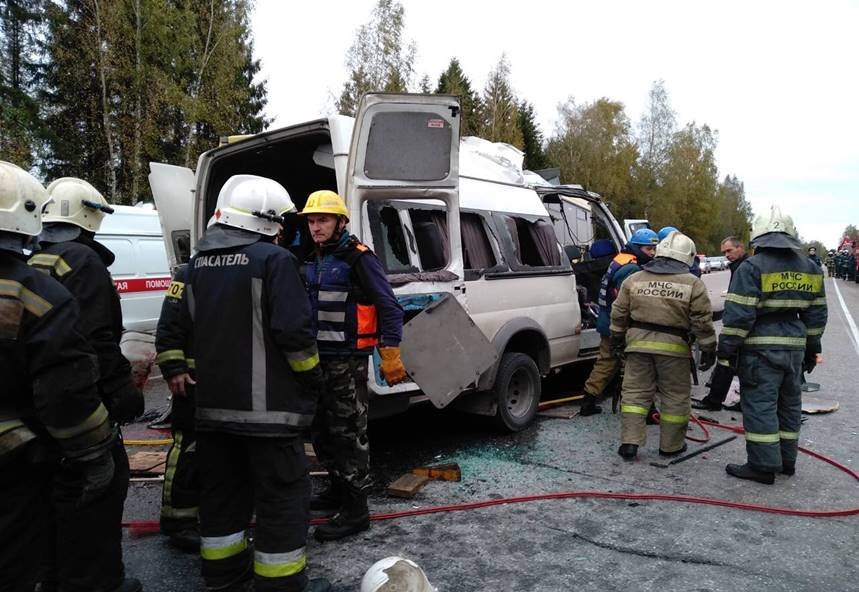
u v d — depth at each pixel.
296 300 2.57
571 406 6.46
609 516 3.72
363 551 3.29
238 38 22.53
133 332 4.73
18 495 2.00
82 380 2.03
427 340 4.04
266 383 2.56
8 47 20.17
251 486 2.79
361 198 3.83
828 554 3.26
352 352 3.40
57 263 2.62
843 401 6.75
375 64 30.75
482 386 4.91
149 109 19.33
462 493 4.08
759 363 4.25
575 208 7.78
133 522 3.70
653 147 55.41
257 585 2.58
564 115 49.44
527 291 5.56
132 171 20.02
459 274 4.50
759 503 3.94
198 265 2.71
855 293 24.59
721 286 24.42
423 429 5.61
